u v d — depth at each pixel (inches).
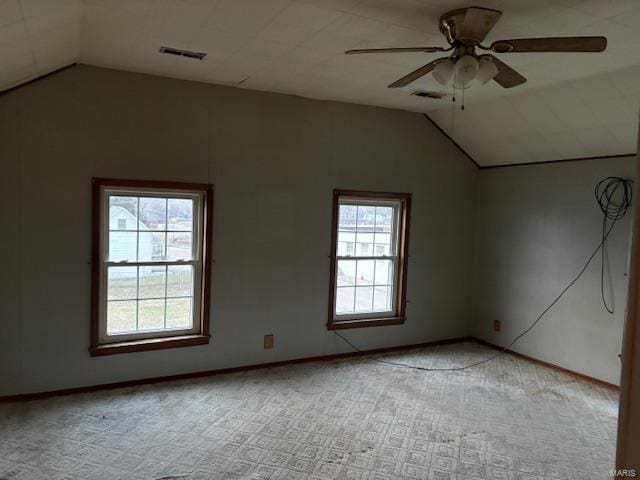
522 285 199.3
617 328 163.8
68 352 147.0
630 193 158.7
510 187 205.2
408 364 187.6
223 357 170.6
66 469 107.1
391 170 197.6
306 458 115.5
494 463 116.0
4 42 99.7
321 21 106.7
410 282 206.5
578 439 129.0
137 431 125.7
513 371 182.2
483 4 94.7
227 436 124.9
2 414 132.6
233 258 169.2
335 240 188.1
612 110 146.6
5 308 138.6
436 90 163.8
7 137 135.6
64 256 144.7
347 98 179.2
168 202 160.6
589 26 104.1
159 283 161.2
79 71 143.1
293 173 177.6
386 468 112.3
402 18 103.7
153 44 124.5
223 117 164.1
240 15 104.4
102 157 147.4
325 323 188.7
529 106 164.4
